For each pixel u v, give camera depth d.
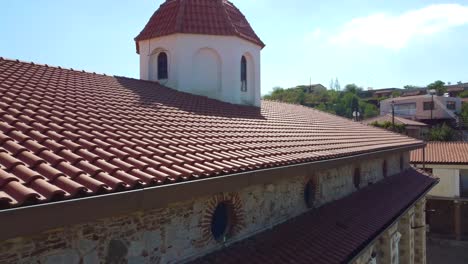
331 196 11.95
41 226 4.07
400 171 20.53
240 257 7.21
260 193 8.45
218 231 7.52
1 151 5.02
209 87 15.59
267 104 19.16
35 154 5.25
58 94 8.95
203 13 15.89
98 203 4.56
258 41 16.91
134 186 5.09
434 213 31.27
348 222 10.62
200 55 15.50
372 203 13.14
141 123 8.48
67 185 4.55
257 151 8.61
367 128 22.00
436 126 56.75
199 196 6.30
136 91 12.12
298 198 10.05
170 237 6.22
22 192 4.11
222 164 6.92
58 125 6.76
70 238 4.82
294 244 8.32
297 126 14.67
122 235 5.46
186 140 8.05
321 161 9.58
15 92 8.08
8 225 3.81
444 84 111.25
